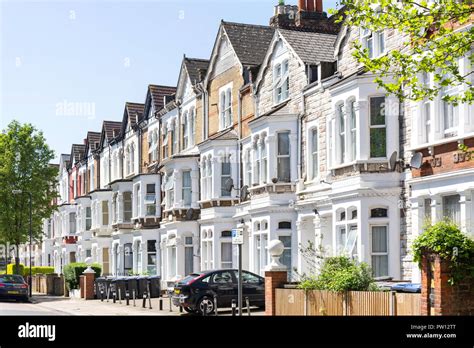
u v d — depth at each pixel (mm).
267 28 38125
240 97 35281
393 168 23344
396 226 23547
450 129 21391
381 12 17719
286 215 29859
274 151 30219
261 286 26797
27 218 53781
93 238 56438
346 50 27031
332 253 23656
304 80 29469
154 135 47219
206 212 36875
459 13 15953
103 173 58562
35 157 54594
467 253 14414
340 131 25688
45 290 51250
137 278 37875
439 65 16266
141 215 45625
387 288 19453
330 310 18922
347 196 24656
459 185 20750
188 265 39688
